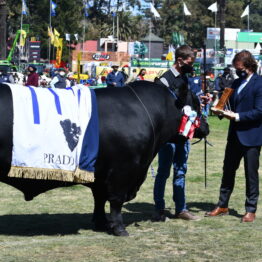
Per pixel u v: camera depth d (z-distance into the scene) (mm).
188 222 7137
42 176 5824
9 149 5730
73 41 70500
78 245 5992
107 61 51750
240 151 7355
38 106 5855
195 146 14703
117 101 6203
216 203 8281
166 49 73688
